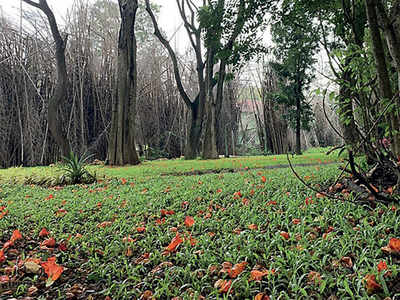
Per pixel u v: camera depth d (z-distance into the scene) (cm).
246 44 1028
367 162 328
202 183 434
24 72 1159
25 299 142
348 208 231
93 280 163
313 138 2109
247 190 340
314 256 153
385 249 151
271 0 933
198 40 1234
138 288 148
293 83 1283
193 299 129
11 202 366
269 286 137
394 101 246
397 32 249
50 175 644
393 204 215
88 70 1334
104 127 1371
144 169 741
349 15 382
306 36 1049
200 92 1239
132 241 202
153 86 1542
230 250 179
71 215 285
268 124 1686
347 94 272
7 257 196
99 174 660
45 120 1211
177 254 173
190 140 1248
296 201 269
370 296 120
